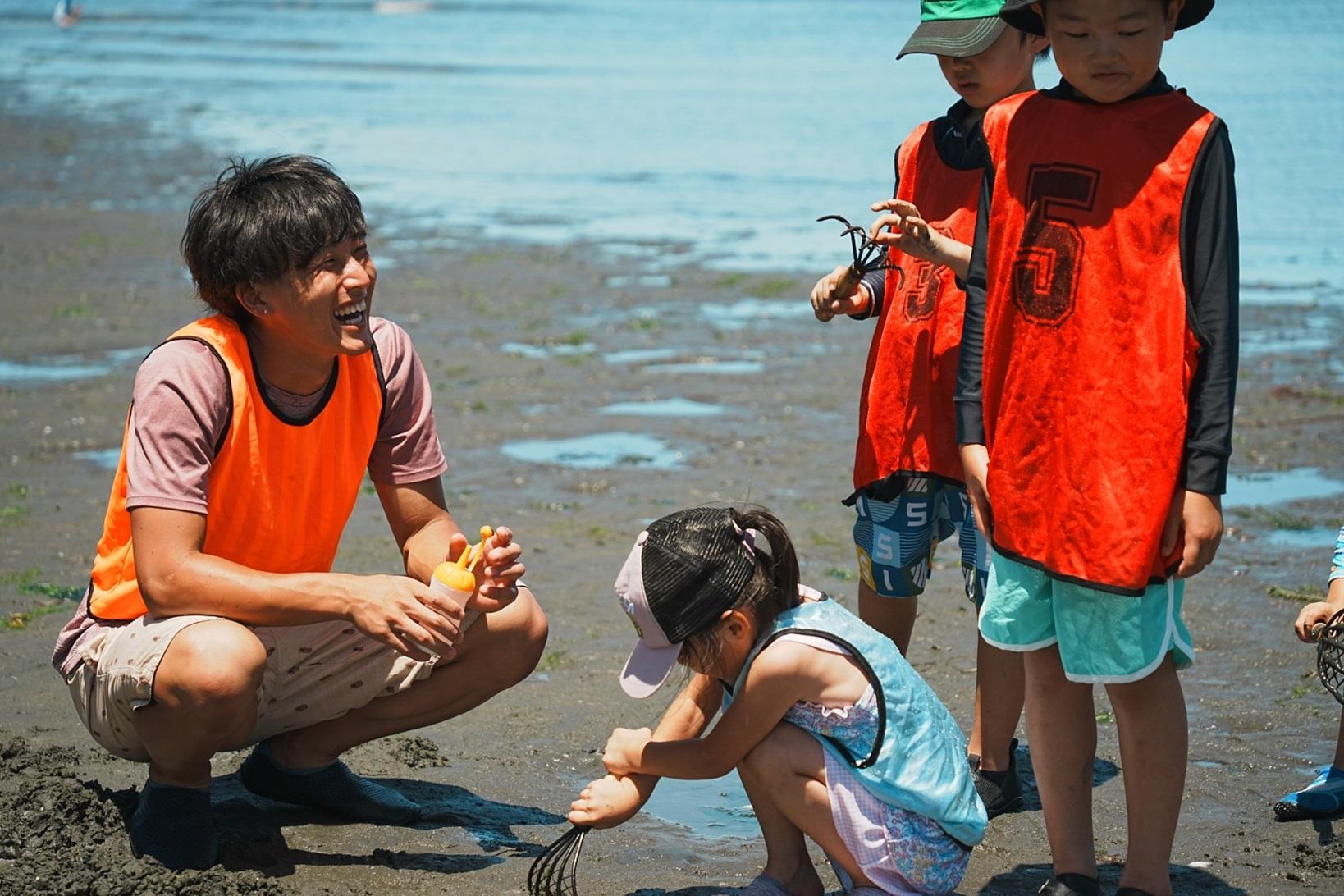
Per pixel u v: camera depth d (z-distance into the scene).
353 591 6.02
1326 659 7.02
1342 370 16.31
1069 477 5.82
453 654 6.13
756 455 13.51
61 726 7.89
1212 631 9.39
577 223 25.72
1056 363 5.85
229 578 6.04
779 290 20.77
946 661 8.97
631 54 53.41
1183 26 5.88
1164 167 5.65
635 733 6.14
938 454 7.31
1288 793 7.02
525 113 38.50
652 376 16.50
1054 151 5.88
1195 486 5.66
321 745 6.88
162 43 61.66
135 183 29.75
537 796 7.29
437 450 6.91
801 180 28.67
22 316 18.86
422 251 23.62
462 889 6.25
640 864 6.58
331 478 6.55
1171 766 5.95
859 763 5.72
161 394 6.14
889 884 5.78
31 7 82.00
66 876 5.99
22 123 38.12
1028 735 6.26
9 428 14.08
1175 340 5.64
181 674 5.89
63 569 10.42
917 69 46.72
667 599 5.70
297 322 6.14
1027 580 6.07
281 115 39.09
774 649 5.69
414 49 56.78
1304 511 11.84
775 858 6.08
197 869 6.26
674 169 30.25
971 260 6.33
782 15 70.62
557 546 11.12
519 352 17.58
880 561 7.57
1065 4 5.69
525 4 81.69
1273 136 31.27
